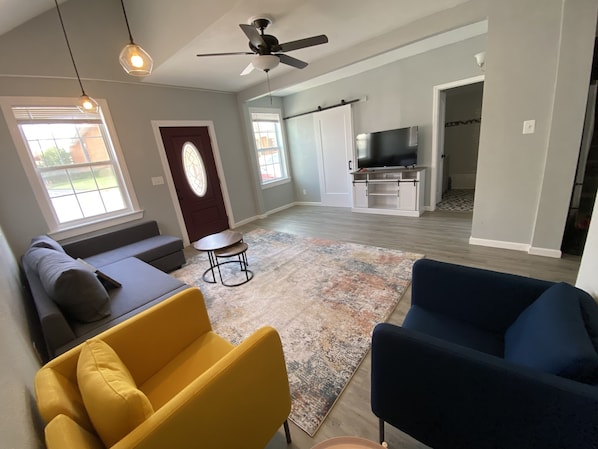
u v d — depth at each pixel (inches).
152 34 116.1
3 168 106.6
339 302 91.0
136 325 48.4
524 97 97.5
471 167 256.7
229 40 104.2
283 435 51.5
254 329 82.5
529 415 30.8
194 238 177.0
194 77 143.5
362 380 61.3
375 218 185.3
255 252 144.8
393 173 183.6
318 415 54.0
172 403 30.6
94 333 66.4
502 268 101.2
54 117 117.5
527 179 105.0
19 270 97.8
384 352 40.2
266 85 173.9
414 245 131.5
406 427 42.4
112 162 137.5
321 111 215.2
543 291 45.9
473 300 52.7
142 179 147.6
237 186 202.7
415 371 38.1
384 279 102.6
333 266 118.2
